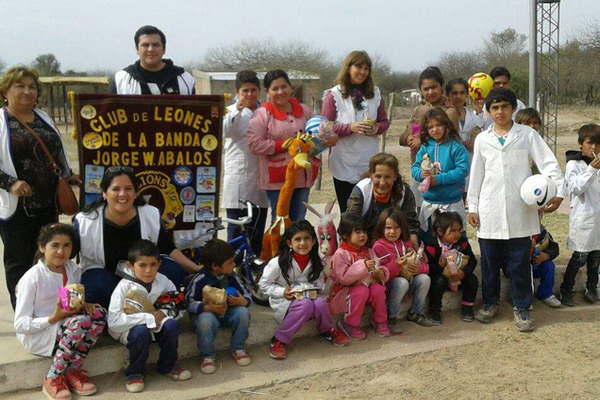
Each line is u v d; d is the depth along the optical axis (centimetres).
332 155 632
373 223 561
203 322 464
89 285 458
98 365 456
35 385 440
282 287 505
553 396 437
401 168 1731
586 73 4153
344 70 618
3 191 460
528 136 560
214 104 518
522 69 4362
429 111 605
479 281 630
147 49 519
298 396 439
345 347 520
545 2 1672
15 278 477
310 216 880
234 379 460
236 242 546
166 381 455
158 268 465
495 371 478
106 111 496
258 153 570
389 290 552
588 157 607
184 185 524
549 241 618
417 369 481
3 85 454
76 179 494
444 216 571
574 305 628
